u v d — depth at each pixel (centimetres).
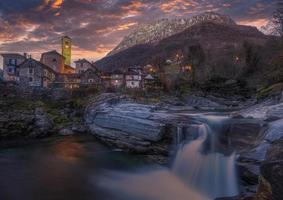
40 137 4766
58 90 6688
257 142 2341
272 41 7156
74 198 2409
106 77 9300
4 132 4638
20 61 9419
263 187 1109
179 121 3388
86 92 6762
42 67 8394
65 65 11275
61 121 5397
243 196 1962
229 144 2711
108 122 4222
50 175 2981
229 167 2467
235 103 6669
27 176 2934
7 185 2680
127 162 3362
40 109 5431
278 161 1086
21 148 4050
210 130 2930
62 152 3862
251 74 8288
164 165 3177
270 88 4412
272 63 5575
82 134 4991
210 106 6469
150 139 3438
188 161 2950
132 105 4606
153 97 6712
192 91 7431
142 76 9212
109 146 4119
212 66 9269
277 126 2252
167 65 10662
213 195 2433
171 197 2423
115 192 2544
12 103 5472
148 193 2512
